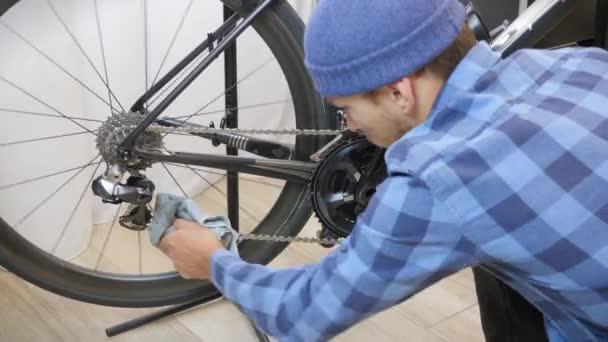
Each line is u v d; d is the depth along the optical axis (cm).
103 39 145
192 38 159
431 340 134
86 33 142
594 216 63
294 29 108
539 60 72
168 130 108
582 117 66
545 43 117
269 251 124
